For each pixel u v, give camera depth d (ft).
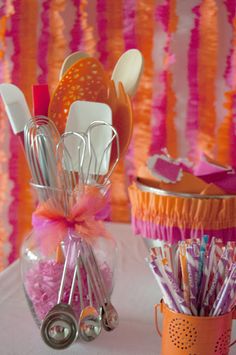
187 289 2.97
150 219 4.01
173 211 3.90
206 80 5.13
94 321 3.28
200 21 5.06
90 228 3.30
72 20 5.20
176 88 5.17
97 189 3.30
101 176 3.42
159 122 5.23
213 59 5.09
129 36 5.16
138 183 4.20
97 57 5.22
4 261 5.64
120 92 3.48
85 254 3.30
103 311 3.36
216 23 5.04
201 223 3.88
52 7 5.21
